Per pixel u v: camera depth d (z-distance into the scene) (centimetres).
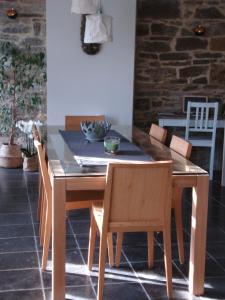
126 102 548
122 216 242
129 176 235
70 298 250
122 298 252
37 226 361
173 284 270
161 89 584
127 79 543
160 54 575
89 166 255
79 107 542
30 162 531
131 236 347
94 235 282
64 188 236
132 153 294
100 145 320
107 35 395
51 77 530
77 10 381
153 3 562
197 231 252
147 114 588
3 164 546
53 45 523
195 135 576
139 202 242
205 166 598
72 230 354
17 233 344
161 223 247
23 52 559
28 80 562
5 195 439
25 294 252
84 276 277
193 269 255
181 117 539
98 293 241
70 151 296
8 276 274
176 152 303
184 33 573
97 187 239
